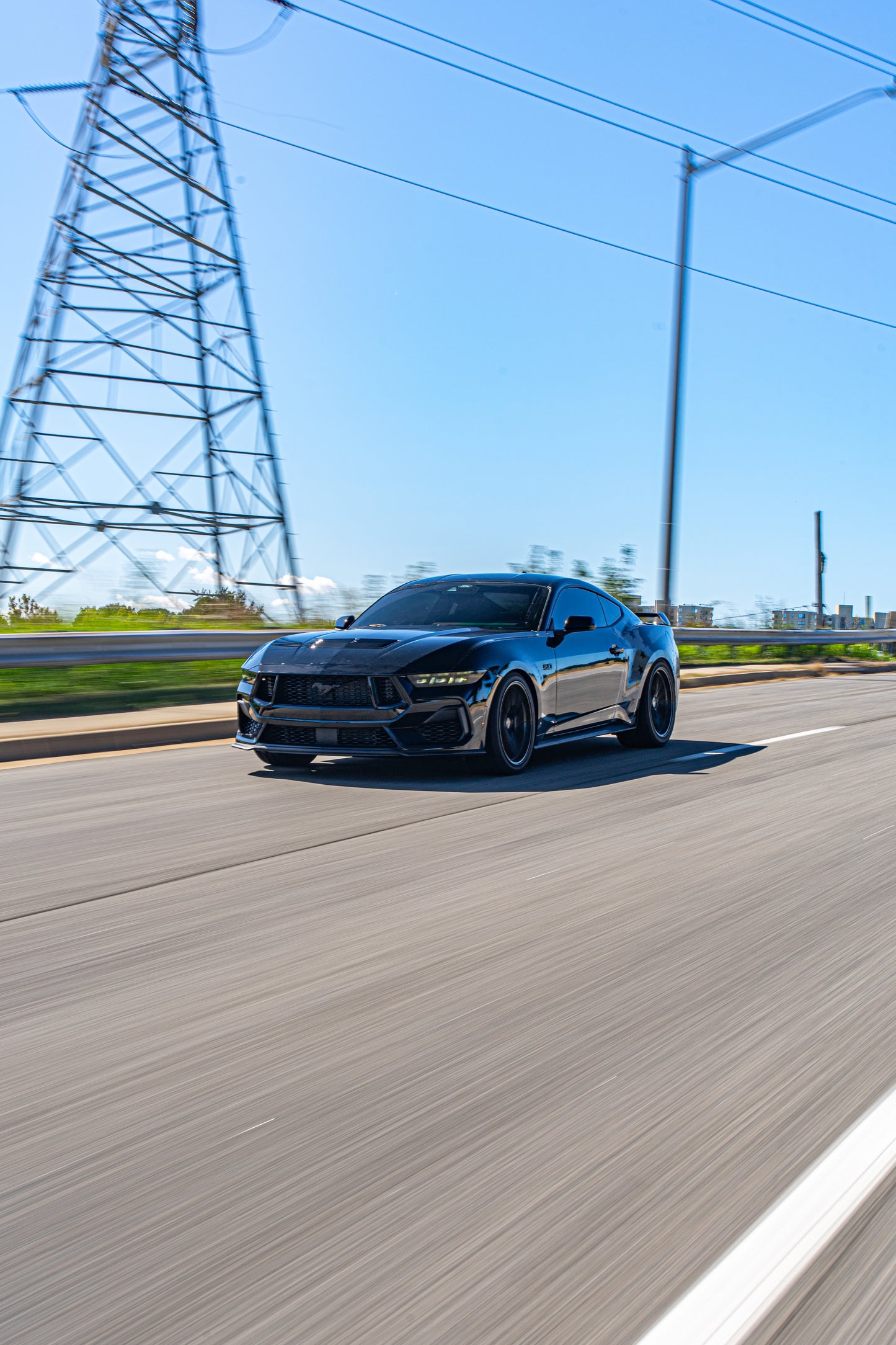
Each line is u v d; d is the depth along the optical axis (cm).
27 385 2128
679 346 1880
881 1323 168
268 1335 167
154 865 473
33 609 1336
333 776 715
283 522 2295
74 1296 176
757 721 1055
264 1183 210
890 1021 292
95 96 2162
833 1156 219
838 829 543
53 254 2162
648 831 539
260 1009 302
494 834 531
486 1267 183
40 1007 306
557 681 743
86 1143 227
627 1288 177
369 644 696
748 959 344
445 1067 263
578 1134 229
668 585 1898
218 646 1240
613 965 339
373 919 390
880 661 2364
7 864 477
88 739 852
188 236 2244
